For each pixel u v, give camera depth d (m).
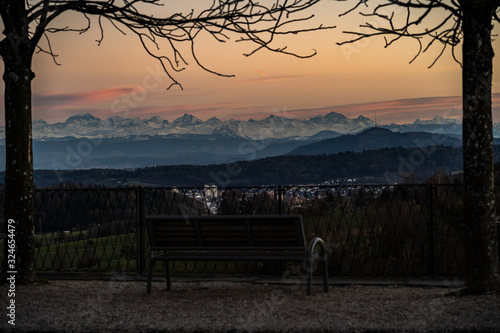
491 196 5.17
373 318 4.25
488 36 5.11
